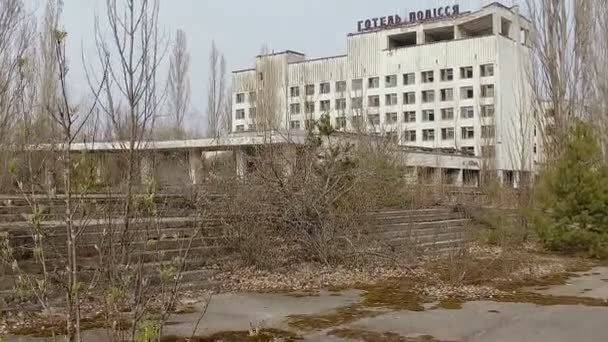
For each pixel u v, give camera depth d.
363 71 68.50
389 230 16.47
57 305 8.34
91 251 8.62
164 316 5.34
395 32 67.94
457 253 14.41
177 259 5.82
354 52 69.38
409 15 70.19
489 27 65.88
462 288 11.78
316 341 7.67
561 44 25.08
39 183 4.95
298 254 13.59
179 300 9.62
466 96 63.38
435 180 26.94
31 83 11.97
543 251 18.19
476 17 63.44
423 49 65.88
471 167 47.03
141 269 5.49
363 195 15.23
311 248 13.68
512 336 8.09
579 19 25.41
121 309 5.30
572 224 17.72
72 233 4.57
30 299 8.28
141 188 5.54
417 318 9.11
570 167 18.19
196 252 11.87
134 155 5.00
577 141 18.41
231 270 12.24
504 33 64.25
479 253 16.31
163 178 14.41
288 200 13.76
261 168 14.05
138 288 5.44
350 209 14.59
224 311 9.34
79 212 5.81
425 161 41.88
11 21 13.88
